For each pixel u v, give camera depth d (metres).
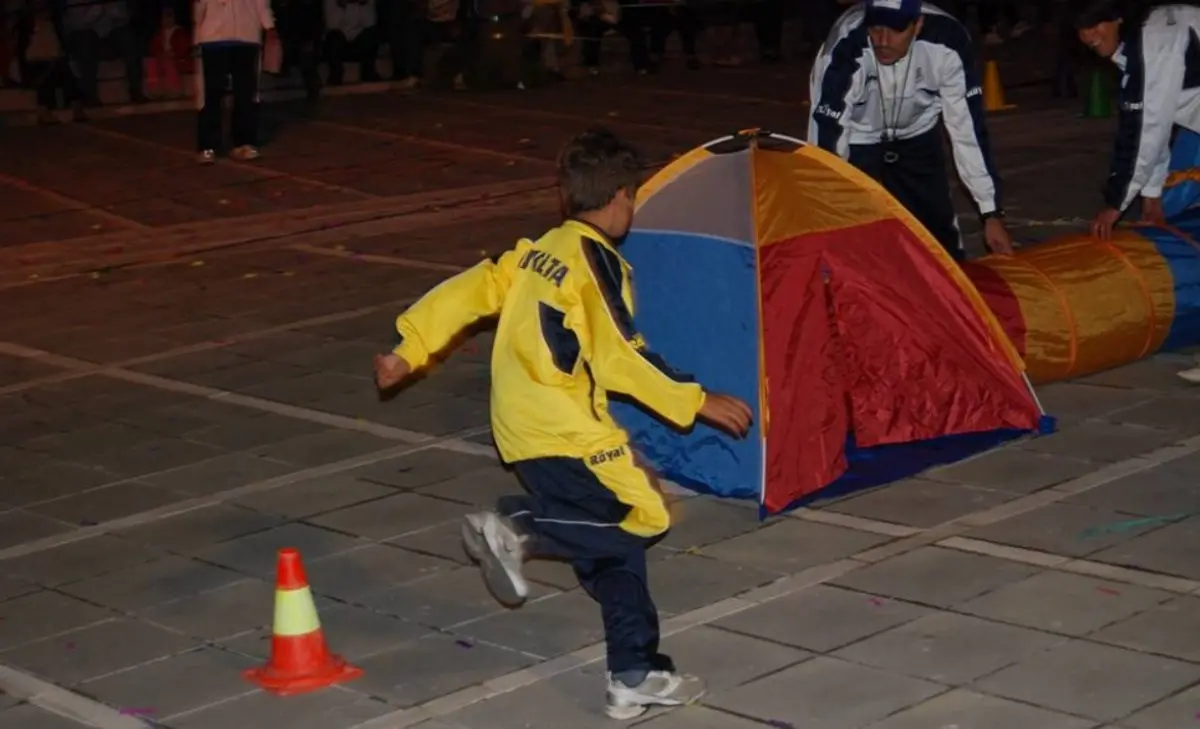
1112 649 5.98
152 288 13.43
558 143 20.28
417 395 9.93
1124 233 9.83
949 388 8.47
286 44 23.34
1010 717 5.51
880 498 7.74
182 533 7.83
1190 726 5.37
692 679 5.81
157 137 20.89
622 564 5.69
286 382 10.38
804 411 7.79
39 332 12.12
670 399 5.49
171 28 23.20
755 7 27.72
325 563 7.34
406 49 25.17
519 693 5.94
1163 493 7.57
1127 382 9.42
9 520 8.14
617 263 5.61
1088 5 9.27
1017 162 17.50
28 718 5.98
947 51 9.23
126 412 9.92
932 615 6.38
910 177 9.68
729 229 7.90
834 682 5.84
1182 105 9.51
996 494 7.70
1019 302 9.12
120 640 6.64
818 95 9.27
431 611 6.74
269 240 15.26
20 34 21.98
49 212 16.94
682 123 21.70
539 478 5.67
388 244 14.80
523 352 5.62
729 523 7.52
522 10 25.30
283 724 5.80
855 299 8.28
